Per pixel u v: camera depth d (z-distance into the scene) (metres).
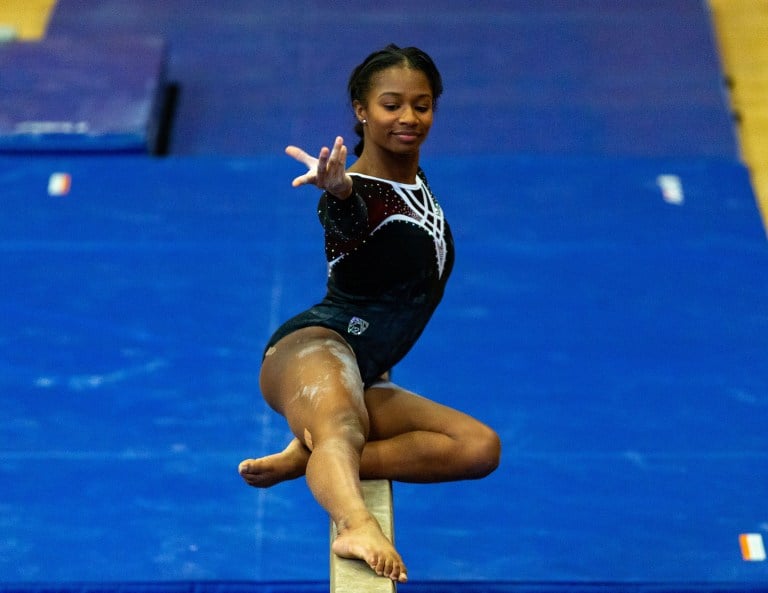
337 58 31.55
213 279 24.17
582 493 19.44
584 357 22.41
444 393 21.47
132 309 23.38
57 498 19.09
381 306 11.70
